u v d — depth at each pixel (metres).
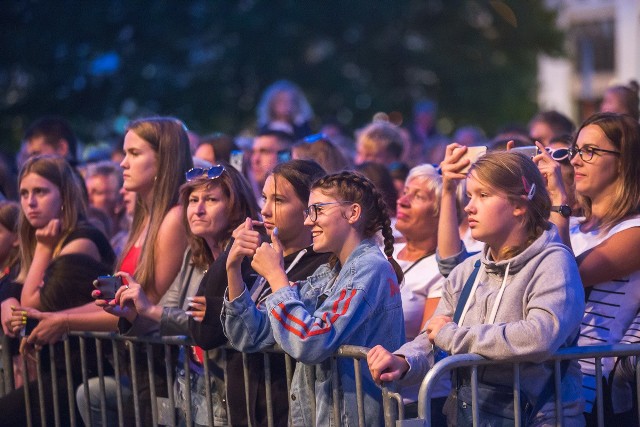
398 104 25.02
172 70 24.00
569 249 4.52
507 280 4.51
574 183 5.66
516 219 4.51
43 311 6.46
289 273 5.23
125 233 8.37
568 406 4.52
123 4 23.36
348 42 24.97
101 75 23.62
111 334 6.06
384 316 4.77
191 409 5.61
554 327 4.24
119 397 6.04
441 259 5.45
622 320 5.02
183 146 6.40
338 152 7.54
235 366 5.27
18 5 23.25
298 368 4.95
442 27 26.28
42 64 23.14
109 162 9.22
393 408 4.42
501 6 13.17
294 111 12.34
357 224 4.86
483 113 26.05
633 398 4.87
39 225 6.86
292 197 5.29
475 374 4.35
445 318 4.58
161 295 6.11
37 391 6.51
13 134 23.73
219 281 5.24
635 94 8.30
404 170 8.10
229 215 5.76
